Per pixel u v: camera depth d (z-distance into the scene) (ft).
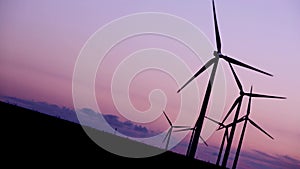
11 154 92.68
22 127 163.63
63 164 97.35
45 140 140.87
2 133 124.57
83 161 113.19
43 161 94.12
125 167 127.95
